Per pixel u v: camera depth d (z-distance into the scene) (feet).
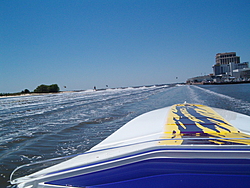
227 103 43.70
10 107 61.36
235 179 4.76
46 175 5.97
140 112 38.24
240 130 8.62
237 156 5.49
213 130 8.27
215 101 48.62
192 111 12.26
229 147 5.92
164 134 8.34
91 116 35.58
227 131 8.07
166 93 99.40
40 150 17.61
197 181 4.83
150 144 6.82
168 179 5.01
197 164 5.32
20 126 29.01
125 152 6.48
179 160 5.56
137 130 10.11
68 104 61.93
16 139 21.47
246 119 11.13
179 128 8.82
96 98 86.22
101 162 6.07
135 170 5.49
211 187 4.65
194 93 84.74
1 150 17.80
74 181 5.55
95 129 25.09
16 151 17.48
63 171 5.98
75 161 6.83
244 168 5.04
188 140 6.88
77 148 17.90
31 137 22.18
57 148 18.03
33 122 32.09
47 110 47.98
